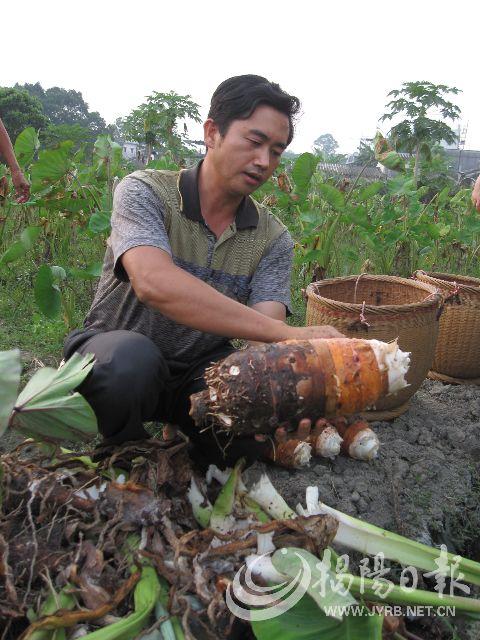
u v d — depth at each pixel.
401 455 2.83
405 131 12.17
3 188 5.66
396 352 1.83
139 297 1.96
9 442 2.72
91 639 1.42
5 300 4.95
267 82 1.98
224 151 2.02
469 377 3.75
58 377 1.86
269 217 2.37
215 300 1.92
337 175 8.30
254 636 1.73
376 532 1.93
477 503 2.66
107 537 1.75
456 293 3.54
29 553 1.65
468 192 7.87
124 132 13.20
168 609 1.59
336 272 5.87
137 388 1.96
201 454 2.22
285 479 2.51
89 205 5.14
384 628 1.67
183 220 2.17
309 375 1.76
